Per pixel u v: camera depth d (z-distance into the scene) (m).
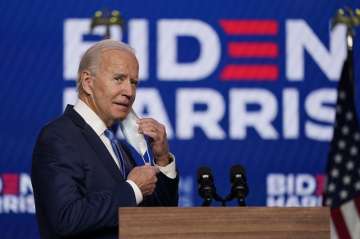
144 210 7.70
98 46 9.41
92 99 9.39
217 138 16.78
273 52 16.91
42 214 9.02
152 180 8.84
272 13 16.98
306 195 16.83
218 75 16.83
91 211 8.50
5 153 16.88
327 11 17.05
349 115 16.53
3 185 16.77
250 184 16.81
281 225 7.77
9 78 17.00
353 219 16.36
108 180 9.07
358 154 16.47
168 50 16.81
